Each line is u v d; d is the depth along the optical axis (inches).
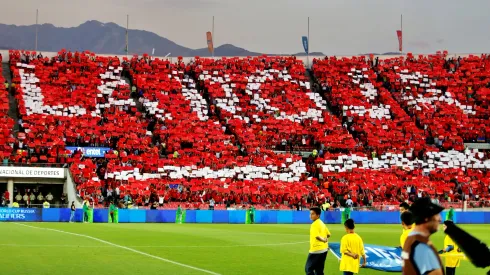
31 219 2586.1
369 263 1113.4
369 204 3284.9
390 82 4237.2
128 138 3412.9
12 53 3818.9
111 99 3698.3
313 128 3811.5
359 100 4074.8
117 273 1113.4
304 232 2215.8
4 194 2817.4
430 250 452.8
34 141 3211.1
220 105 3865.7
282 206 3186.5
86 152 3280.0
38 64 3796.8
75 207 2819.9
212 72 4079.7
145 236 1876.2
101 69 3873.0
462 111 4079.7
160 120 3617.1
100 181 3053.6
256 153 3548.2
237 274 1139.9
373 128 3868.1
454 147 3811.5
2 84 3555.6
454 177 3582.7
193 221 2790.4
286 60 4298.7
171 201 3102.9
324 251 919.0
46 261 1248.2
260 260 1352.1
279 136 3730.3
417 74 4311.0
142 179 3174.2
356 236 917.8
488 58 4453.7
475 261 454.6
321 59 4384.8
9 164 2955.2
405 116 3988.7
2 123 3284.9
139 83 3860.7
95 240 1704.0
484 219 3117.6
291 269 1221.1
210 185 3221.0
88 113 3545.8
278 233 2142.0
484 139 3946.9
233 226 2551.7
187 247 1587.1
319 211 927.7
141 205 2989.7
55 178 2979.8
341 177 3454.7
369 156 3676.2
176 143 3474.4
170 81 3961.6
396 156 3690.9
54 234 1861.5
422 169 3629.4
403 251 462.9
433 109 4067.4
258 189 3248.0
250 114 3850.9
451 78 4303.6
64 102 3555.6
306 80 4242.1
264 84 4087.1
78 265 1203.2
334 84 4178.2
